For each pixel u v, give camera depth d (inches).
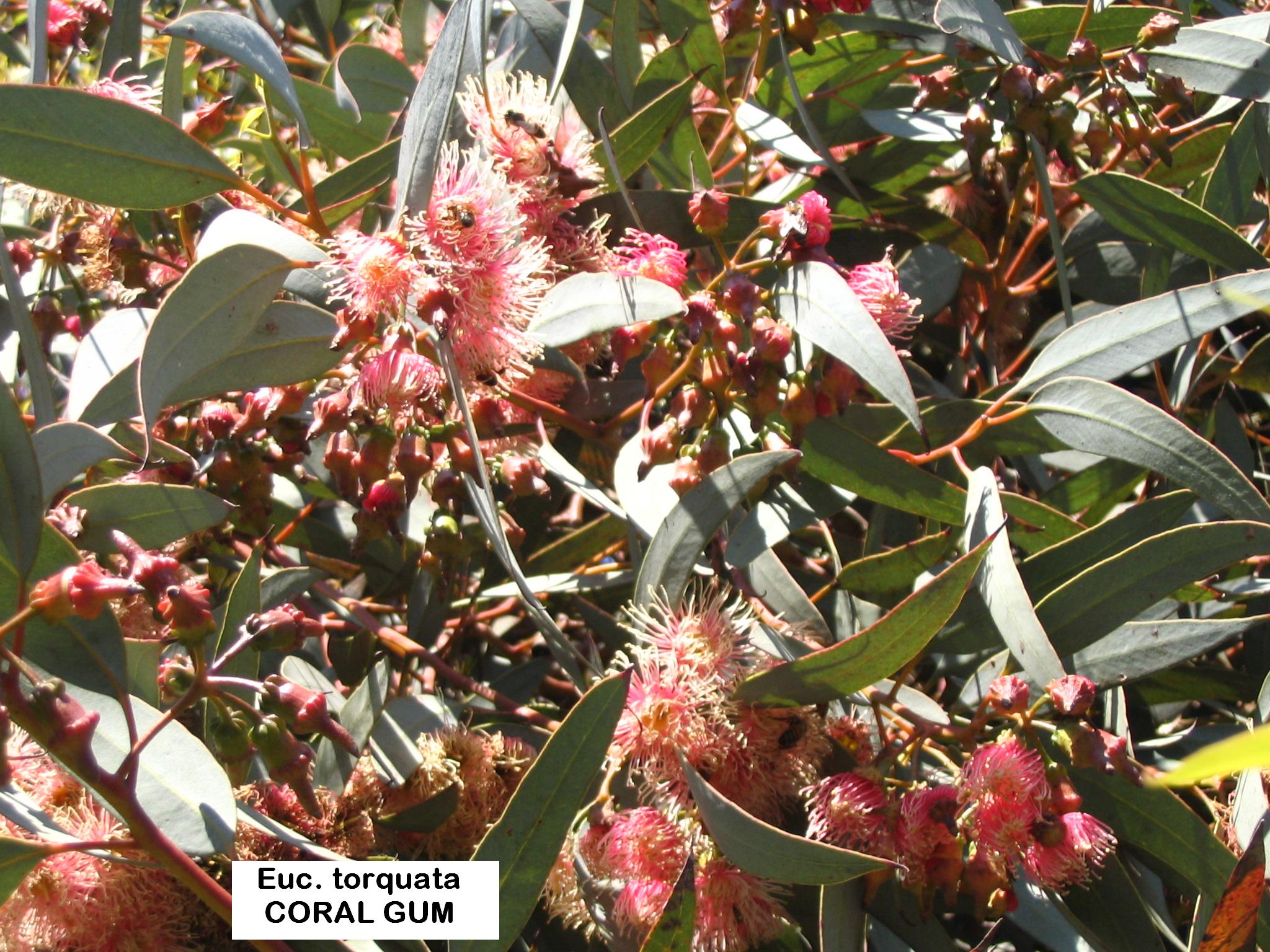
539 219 26.8
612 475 29.8
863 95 31.0
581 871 25.1
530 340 24.6
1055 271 31.5
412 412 24.8
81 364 26.4
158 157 24.2
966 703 26.6
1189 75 29.3
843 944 23.9
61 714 21.1
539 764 23.0
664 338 26.4
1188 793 27.5
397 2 34.4
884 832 24.1
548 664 29.8
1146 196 28.6
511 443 28.2
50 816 23.7
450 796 25.6
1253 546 24.9
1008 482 32.0
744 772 25.0
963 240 30.9
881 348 24.4
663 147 30.1
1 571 22.1
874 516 28.6
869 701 25.2
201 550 29.0
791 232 25.1
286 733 22.9
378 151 29.1
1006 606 24.6
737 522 27.4
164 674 24.2
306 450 27.0
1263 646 28.3
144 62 35.5
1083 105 28.7
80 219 29.8
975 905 25.2
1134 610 25.2
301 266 24.0
